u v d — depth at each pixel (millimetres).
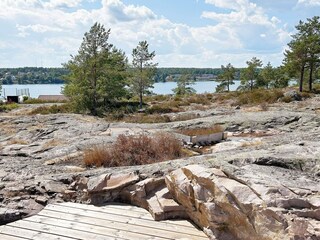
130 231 3906
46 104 27469
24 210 4539
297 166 4359
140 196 4680
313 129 9531
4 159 7391
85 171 5766
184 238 3730
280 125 10492
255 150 5555
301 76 24609
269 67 38281
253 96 21781
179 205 4312
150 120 15008
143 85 23734
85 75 19438
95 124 11812
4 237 3775
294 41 25594
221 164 4219
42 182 5254
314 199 3125
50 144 9148
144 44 24688
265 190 3283
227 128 10672
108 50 20531
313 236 2766
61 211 4492
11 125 12758
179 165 5207
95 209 4578
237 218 3418
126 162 6465
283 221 2920
